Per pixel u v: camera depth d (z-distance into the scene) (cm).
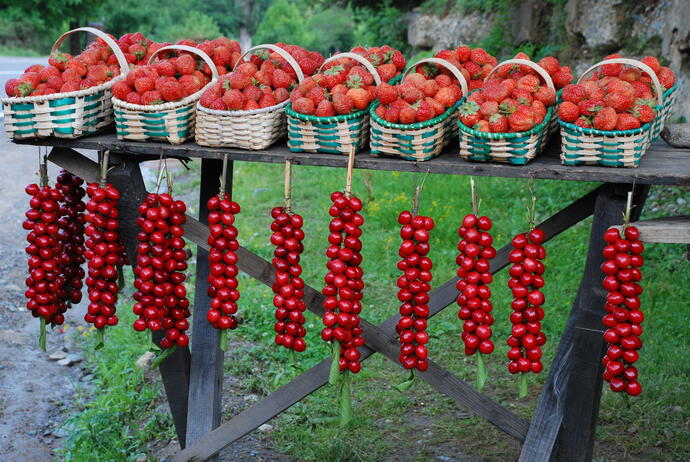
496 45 1177
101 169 297
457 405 438
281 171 936
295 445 397
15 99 287
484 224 256
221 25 4369
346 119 263
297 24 3788
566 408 270
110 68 312
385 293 583
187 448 324
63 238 335
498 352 495
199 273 332
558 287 563
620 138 236
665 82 281
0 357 487
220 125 277
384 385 462
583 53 941
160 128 285
